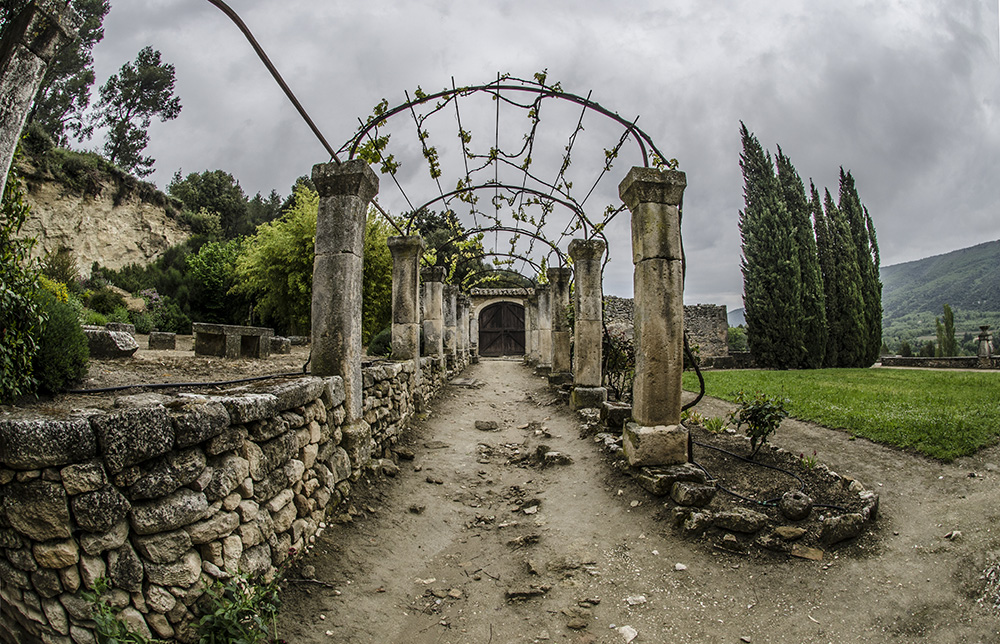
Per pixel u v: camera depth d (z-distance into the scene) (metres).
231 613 2.15
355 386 4.06
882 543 3.20
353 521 3.58
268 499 2.76
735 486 3.99
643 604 2.79
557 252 9.47
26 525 1.89
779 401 4.52
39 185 18.03
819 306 18.27
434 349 9.80
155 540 2.10
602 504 4.01
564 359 9.92
